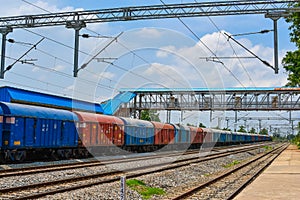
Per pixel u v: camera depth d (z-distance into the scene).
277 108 56.91
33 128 23.66
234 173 23.30
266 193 14.39
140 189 14.79
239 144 87.12
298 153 50.03
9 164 21.91
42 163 23.08
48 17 26.34
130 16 24.97
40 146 24.28
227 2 23.83
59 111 26.33
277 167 27.25
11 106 22.16
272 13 23.97
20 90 28.42
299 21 32.94
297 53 39.38
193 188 15.00
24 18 26.88
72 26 25.84
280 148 73.12
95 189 13.95
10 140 21.83
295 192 14.64
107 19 25.41
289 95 56.66
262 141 132.12
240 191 15.22
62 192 13.04
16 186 14.02
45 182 14.41
